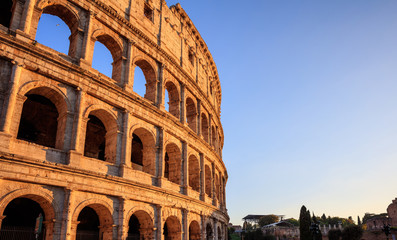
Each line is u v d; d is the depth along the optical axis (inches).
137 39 1736.0
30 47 1191.6
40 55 1224.8
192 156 2148.1
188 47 2389.3
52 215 1147.9
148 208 1544.0
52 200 1147.9
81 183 1235.2
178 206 1752.0
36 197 1138.0
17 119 1127.0
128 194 1419.8
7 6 1526.8
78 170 1214.9
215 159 2559.1
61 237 1132.5
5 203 1031.6
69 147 1255.5
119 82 1576.0
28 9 1245.1
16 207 1421.0
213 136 2837.1
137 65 1836.9
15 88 1134.4
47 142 1624.0
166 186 1696.6
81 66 1375.5
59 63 1275.8
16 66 1155.3
